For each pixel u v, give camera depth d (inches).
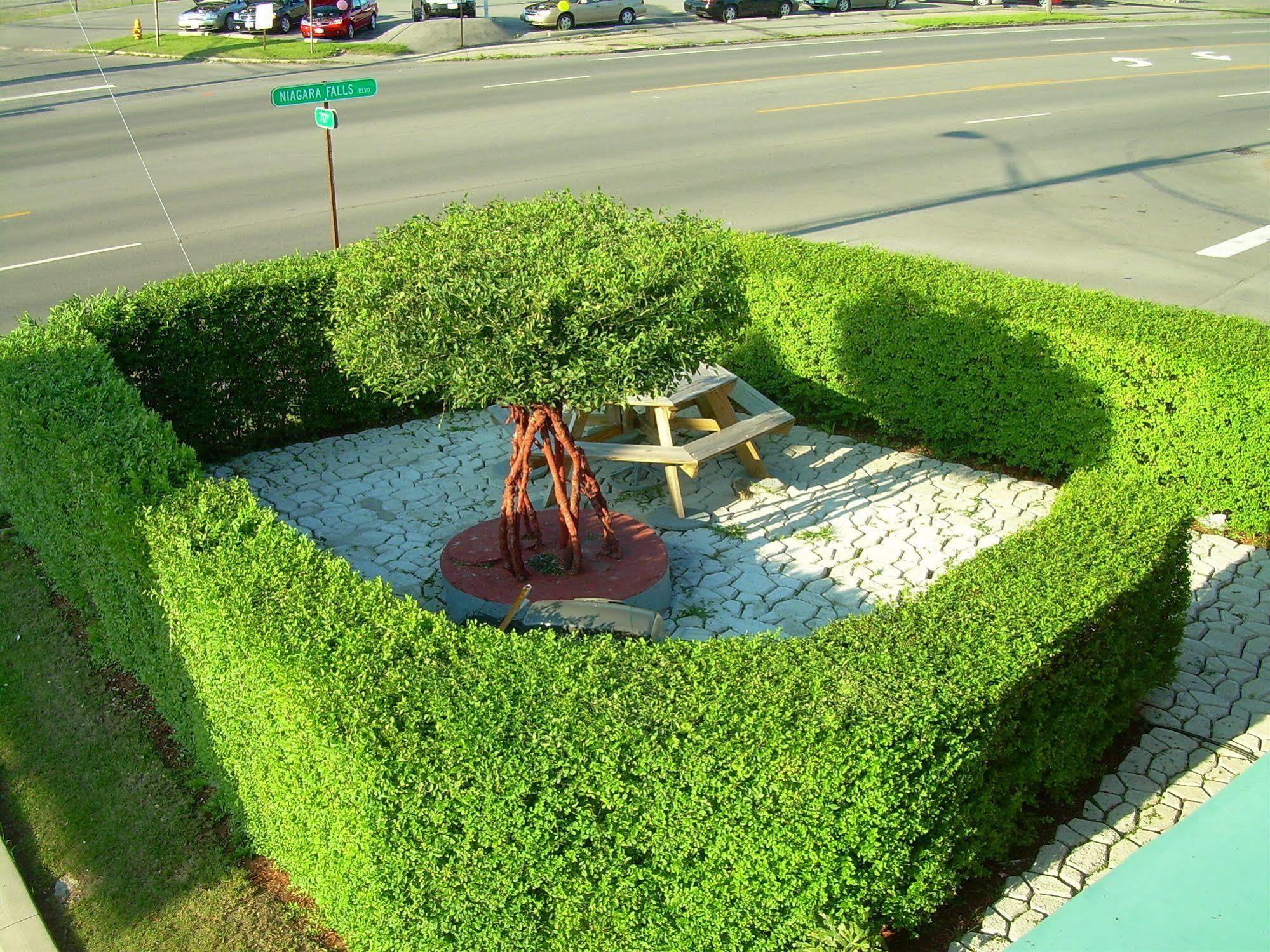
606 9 1502.2
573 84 1128.8
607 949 187.3
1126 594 236.5
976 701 196.1
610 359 240.4
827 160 844.0
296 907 218.7
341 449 411.8
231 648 208.5
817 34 1478.8
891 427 409.7
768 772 179.5
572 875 181.5
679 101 1048.2
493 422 433.1
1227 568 330.6
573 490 301.6
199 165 822.5
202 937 211.3
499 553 311.6
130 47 1393.9
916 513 359.9
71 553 295.1
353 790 179.0
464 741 180.5
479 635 208.5
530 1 1716.3
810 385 423.2
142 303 377.7
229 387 397.4
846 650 207.2
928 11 1737.2
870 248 454.9
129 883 225.3
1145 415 352.2
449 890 181.3
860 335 402.9
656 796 179.2
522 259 244.2
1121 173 817.5
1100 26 1620.3
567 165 814.5
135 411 303.4
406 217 683.4
